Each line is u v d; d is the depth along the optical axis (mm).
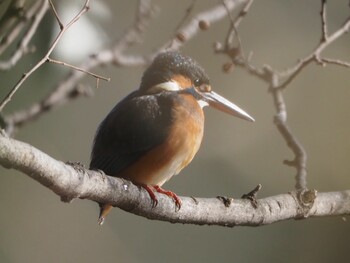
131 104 4477
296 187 4430
